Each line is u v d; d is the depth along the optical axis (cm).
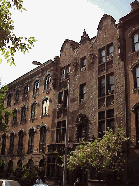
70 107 2786
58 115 2973
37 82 3675
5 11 820
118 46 2312
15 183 2045
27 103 3756
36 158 3189
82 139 2464
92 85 2572
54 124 2994
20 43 837
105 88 2397
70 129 2686
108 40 2527
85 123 2508
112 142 1861
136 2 2420
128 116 2084
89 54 2725
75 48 3011
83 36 2908
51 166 2731
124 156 1962
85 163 1900
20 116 3850
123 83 2217
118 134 1942
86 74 2697
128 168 1920
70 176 2489
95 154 1864
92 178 2183
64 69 3111
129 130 2038
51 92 3241
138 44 2217
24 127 3659
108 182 1850
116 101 2227
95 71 2583
